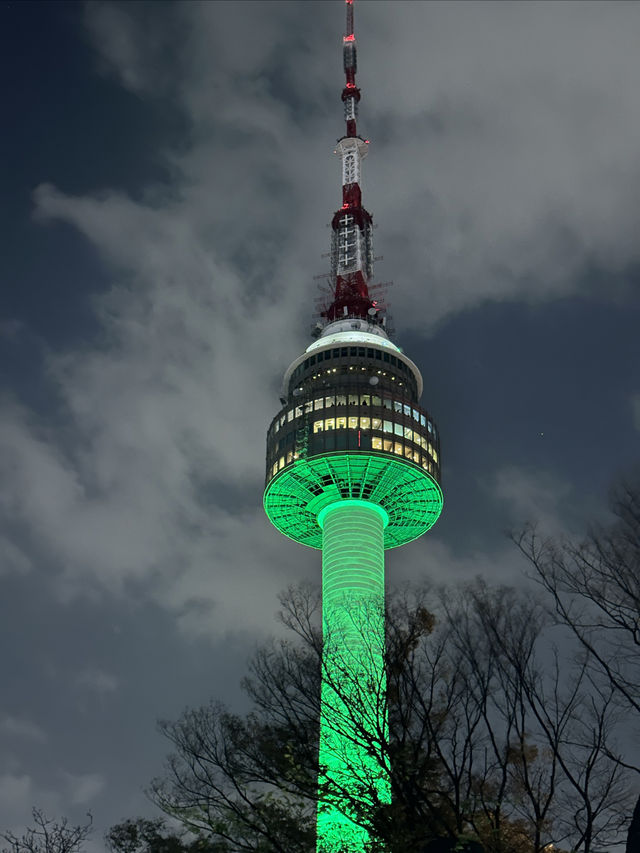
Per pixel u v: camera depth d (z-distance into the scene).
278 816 44.75
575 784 38.78
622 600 40.72
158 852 64.19
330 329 175.50
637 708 39.66
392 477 147.25
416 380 169.12
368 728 47.12
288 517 156.00
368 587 138.38
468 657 43.69
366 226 196.75
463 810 40.44
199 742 46.38
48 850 66.12
